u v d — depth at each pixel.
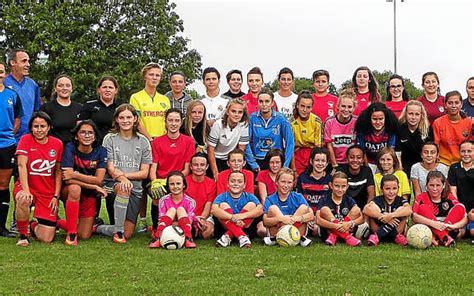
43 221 8.24
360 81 10.49
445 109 10.00
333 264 6.82
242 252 7.57
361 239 8.73
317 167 9.01
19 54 9.53
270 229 8.45
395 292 5.61
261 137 9.60
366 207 8.56
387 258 7.17
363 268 6.60
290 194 8.65
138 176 8.73
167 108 9.88
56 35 35.72
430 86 10.22
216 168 9.41
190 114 9.49
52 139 8.38
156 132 9.71
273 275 6.28
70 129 9.27
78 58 35.94
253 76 10.66
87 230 8.57
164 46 37.88
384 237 8.52
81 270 6.48
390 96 10.72
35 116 8.20
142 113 9.69
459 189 8.97
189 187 8.83
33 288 5.75
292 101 10.74
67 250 7.60
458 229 8.52
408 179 9.68
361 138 9.53
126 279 6.09
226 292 5.59
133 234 9.18
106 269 6.52
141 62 36.62
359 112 10.51
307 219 8.37
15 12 36.41
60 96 9.32
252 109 10.65
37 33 35.84
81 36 36.38
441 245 8.27
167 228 7.92
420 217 8.43
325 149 9.17
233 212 8.56
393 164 9.11
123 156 8.76
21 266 6.66
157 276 6.20
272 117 9.63
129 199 8.73
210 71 10.43
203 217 8.66
